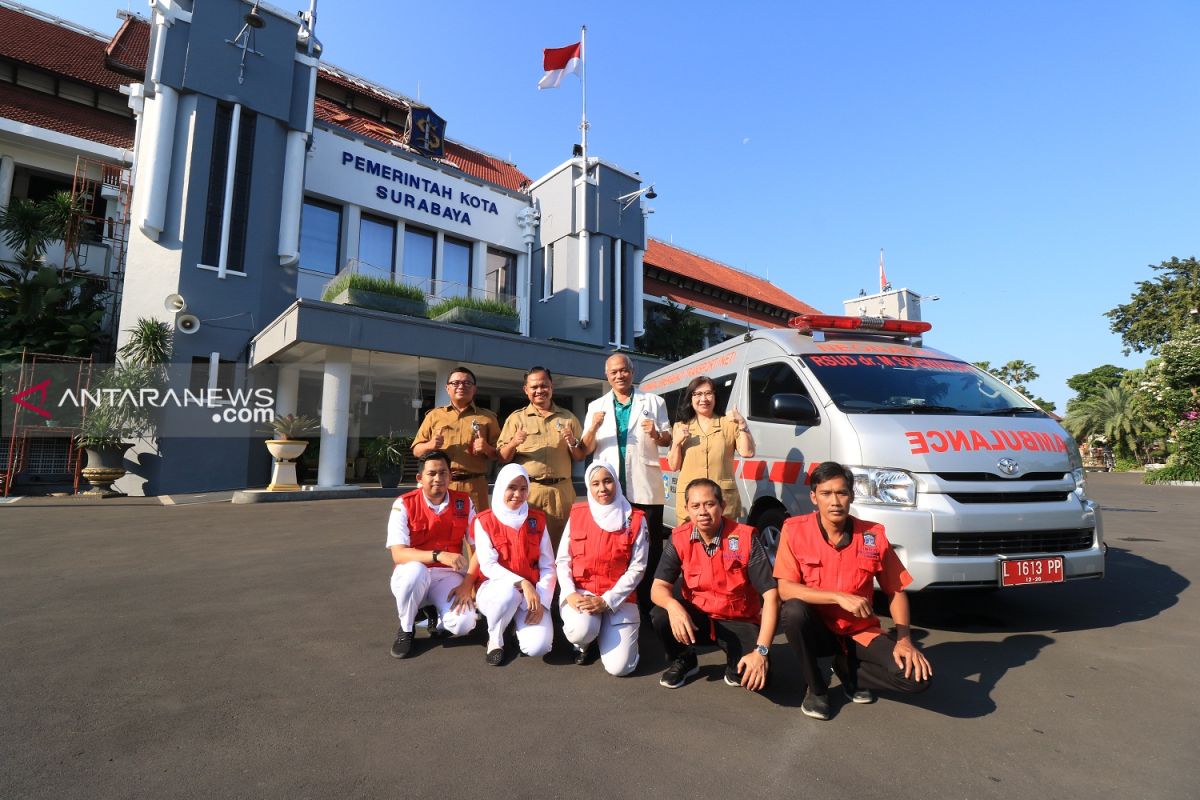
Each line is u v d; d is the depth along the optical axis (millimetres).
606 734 2727
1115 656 3707
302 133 15781
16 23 18750
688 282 29422
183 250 14023
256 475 14711
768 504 5137
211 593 5113
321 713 2912
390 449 14117
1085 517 4043
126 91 16266
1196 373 20703
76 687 3178
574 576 3674
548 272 21578
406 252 19031
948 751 2584
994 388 5070
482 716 2900
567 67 22109
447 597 3988
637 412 4648
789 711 2990
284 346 12680
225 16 14742
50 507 10758
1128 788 2305
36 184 16906
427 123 21234
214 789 2262
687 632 3174
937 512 3826
